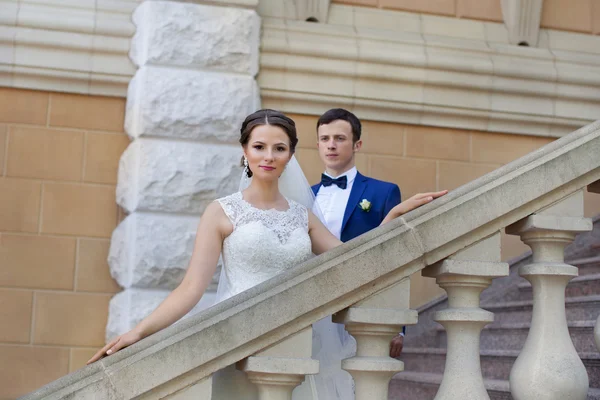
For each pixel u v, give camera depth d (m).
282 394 2.60
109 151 5.85
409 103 6.30
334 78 6.17
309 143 6.14
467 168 6.46
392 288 2.75
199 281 3.14
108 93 5.87
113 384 2.43
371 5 6.54
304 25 6.23
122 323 5.44
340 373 3.39
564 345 2.76
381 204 4.45
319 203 4.55
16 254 5.60
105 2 5.95
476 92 6.44
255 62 5.93
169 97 5.64
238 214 3.37
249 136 3.42
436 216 2.79
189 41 5.76
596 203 6.51
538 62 6.57
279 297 2.60
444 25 6.62
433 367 5.37
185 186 5.57
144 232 5.46
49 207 5.70
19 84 5.74
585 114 6.64
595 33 6.95
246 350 2.57
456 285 2.79
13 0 5.76
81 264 5.68
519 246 6.38
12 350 5.50
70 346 5.58
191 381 2.50
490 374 4.57
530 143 6.63
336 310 2.68
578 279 4.88
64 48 5.76
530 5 6.73
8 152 5.69
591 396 3.16
